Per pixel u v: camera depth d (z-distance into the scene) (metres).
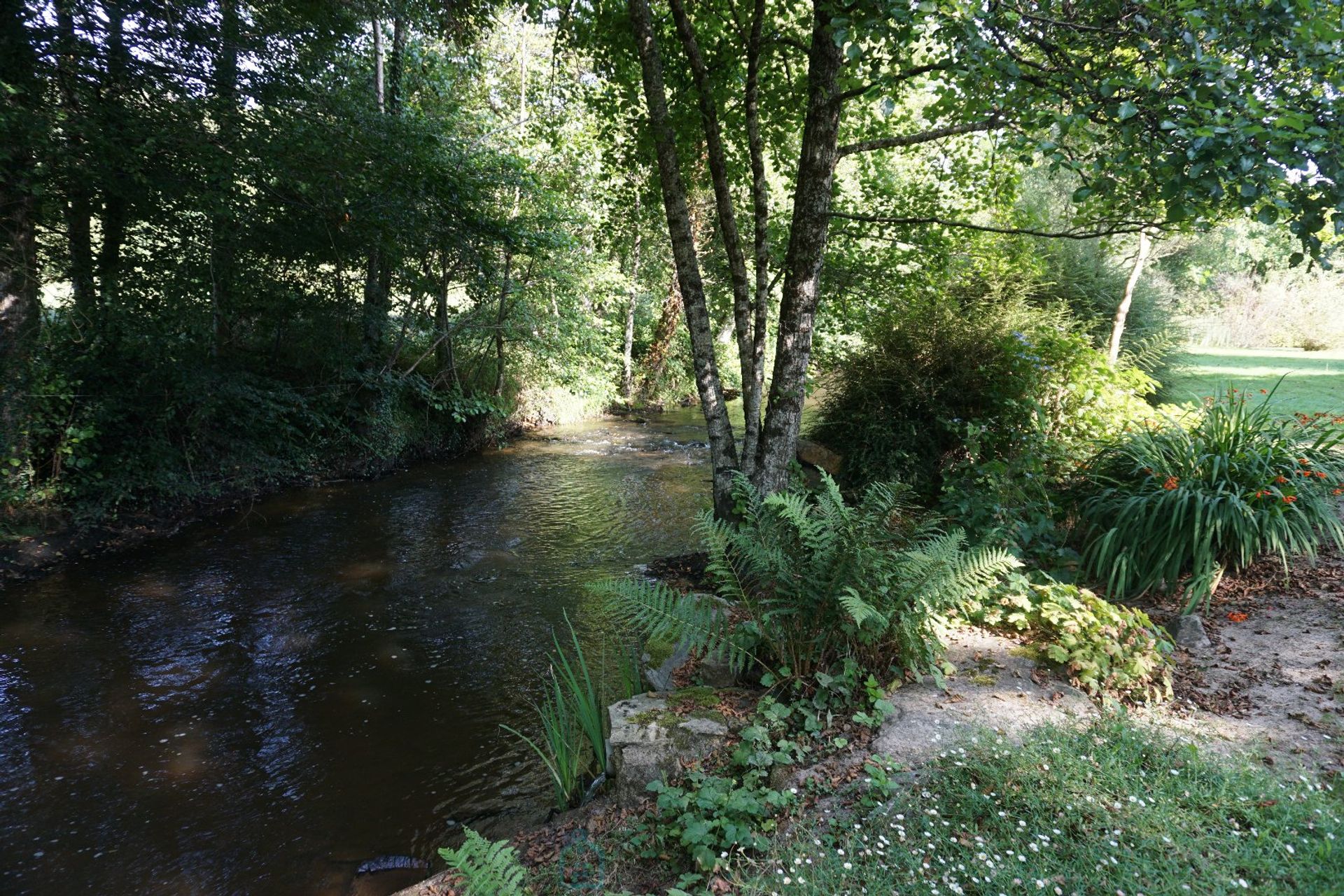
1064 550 5.45
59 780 4.17
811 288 6.05
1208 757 2.96
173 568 7.46
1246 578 4.91
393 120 9.25
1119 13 4.48
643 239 17.38
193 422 9.05
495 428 14.46
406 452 12.55
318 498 10.16
